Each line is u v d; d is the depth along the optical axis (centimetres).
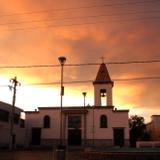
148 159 2070
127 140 5131
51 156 2870
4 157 2691
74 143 5244
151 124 6988
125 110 5275
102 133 5228
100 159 2234
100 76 5694
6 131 4744
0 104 4575
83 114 5347
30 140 5450
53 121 5438
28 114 5562
